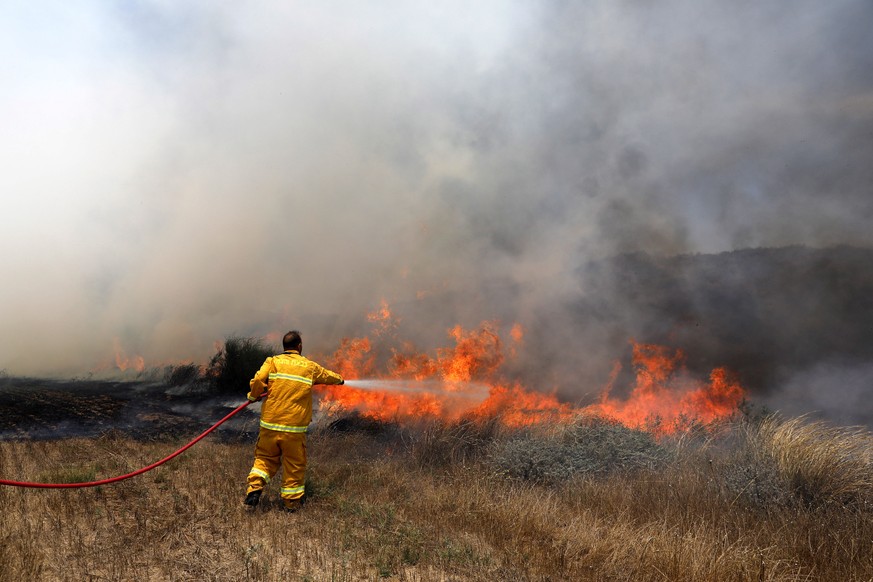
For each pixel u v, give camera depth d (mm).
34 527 4961
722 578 4523
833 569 4711
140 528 5129
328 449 8219
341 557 4746
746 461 6730
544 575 4637
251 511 5715
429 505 6086
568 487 6750
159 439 8750
